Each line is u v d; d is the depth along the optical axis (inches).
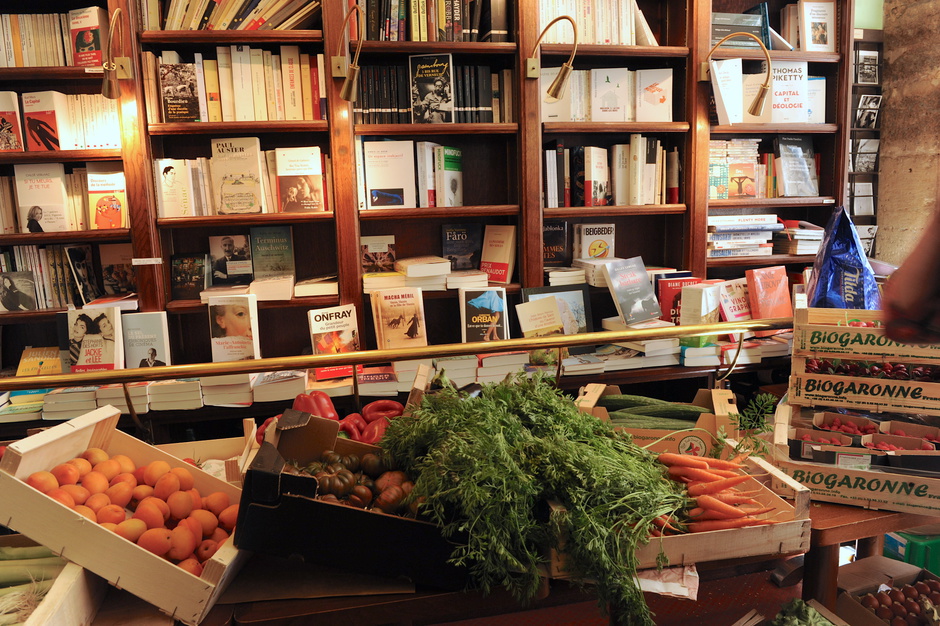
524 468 50.7
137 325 119.6
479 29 136.8
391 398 123.0
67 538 44.7
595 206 140.5
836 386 66.9
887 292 29.8
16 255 124.4
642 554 51.1
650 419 70.1
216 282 136.8
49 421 115.0
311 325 123.6
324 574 51.6
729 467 57.5
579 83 138.1
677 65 144.4
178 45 125.5
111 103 122.8
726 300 140.0
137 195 122.3
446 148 135.8
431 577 49.0
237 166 125.3
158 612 46.6
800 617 60.9
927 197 155.3
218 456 66.2
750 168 148.9
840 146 149.6
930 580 77.7
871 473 60.4
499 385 62.4
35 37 120.3
